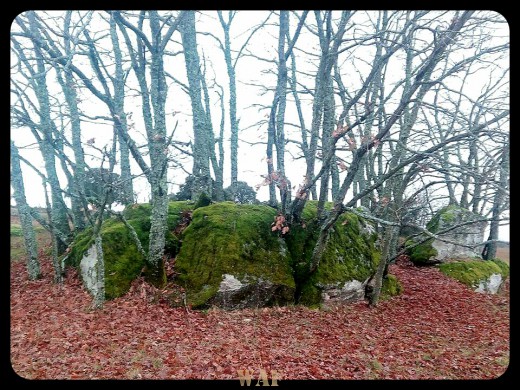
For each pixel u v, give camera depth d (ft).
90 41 28.12
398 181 33.04
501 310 33.88
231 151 45.52
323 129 29.63
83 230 37.58
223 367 18.98
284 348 21.81
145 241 30.53
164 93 27.07
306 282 29.84
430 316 30.76
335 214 27.09
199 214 31.96
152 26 26.58
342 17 26.12
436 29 25.44
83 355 19.17
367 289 32.94
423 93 26.99
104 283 26.30
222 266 27.68
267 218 32.01
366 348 22.90
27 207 32.27
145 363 18.72
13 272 34.60
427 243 47.29
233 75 46.70
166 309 25.61
